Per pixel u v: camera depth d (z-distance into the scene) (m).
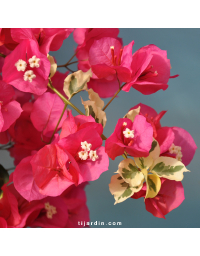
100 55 0.66
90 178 0.60
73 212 0.65
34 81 0.64
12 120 0.65
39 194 0.63
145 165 0.62
